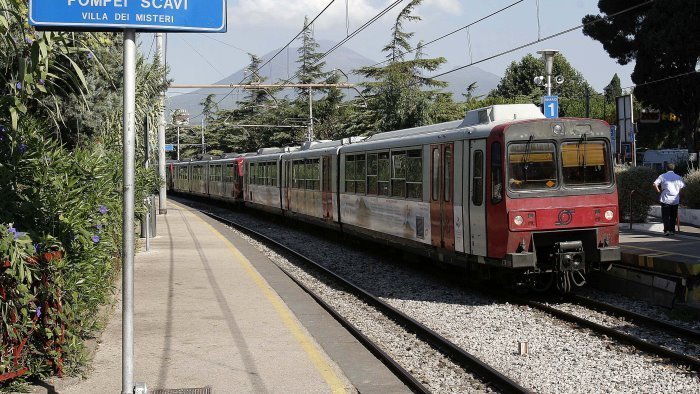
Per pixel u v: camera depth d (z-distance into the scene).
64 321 6.77
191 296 12.13
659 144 62.75
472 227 13.39
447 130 15.11
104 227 8.95
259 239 24.88
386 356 8.29
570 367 8.54
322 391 6.90
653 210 26.31
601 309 12.10
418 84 41.06
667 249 14.81
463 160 13.66
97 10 5.09
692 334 9.89
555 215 12.61
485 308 12.38
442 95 41.12
